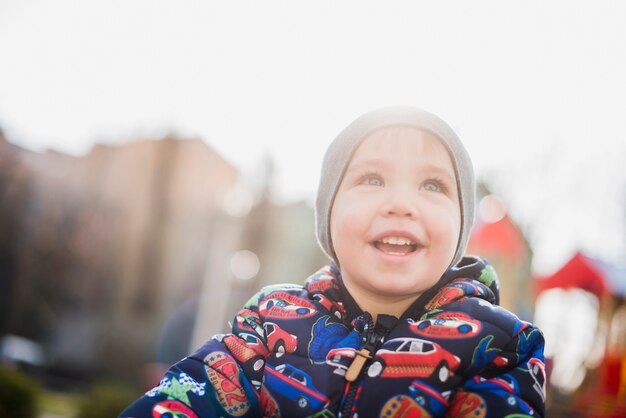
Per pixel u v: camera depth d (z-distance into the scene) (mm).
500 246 7156
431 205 1021
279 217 21484
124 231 19906
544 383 976
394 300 1061
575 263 8195
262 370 1054
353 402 917
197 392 1023
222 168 21000
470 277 1163
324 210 1198
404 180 1030
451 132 1098
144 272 19969
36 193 18391
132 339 19094
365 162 1059
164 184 20281
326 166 1189
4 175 17453
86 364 18766
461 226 1127
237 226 15992
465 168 1120
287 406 959
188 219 20375
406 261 988
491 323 989
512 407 907
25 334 18984
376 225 998
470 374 939
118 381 17594
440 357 927
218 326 14438
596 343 8352
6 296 18609
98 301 19609
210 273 15453
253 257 15477
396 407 893
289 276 20984
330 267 1267
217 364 1063
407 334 971
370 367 941
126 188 19984
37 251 18750
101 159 19781
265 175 21609
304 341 1036
